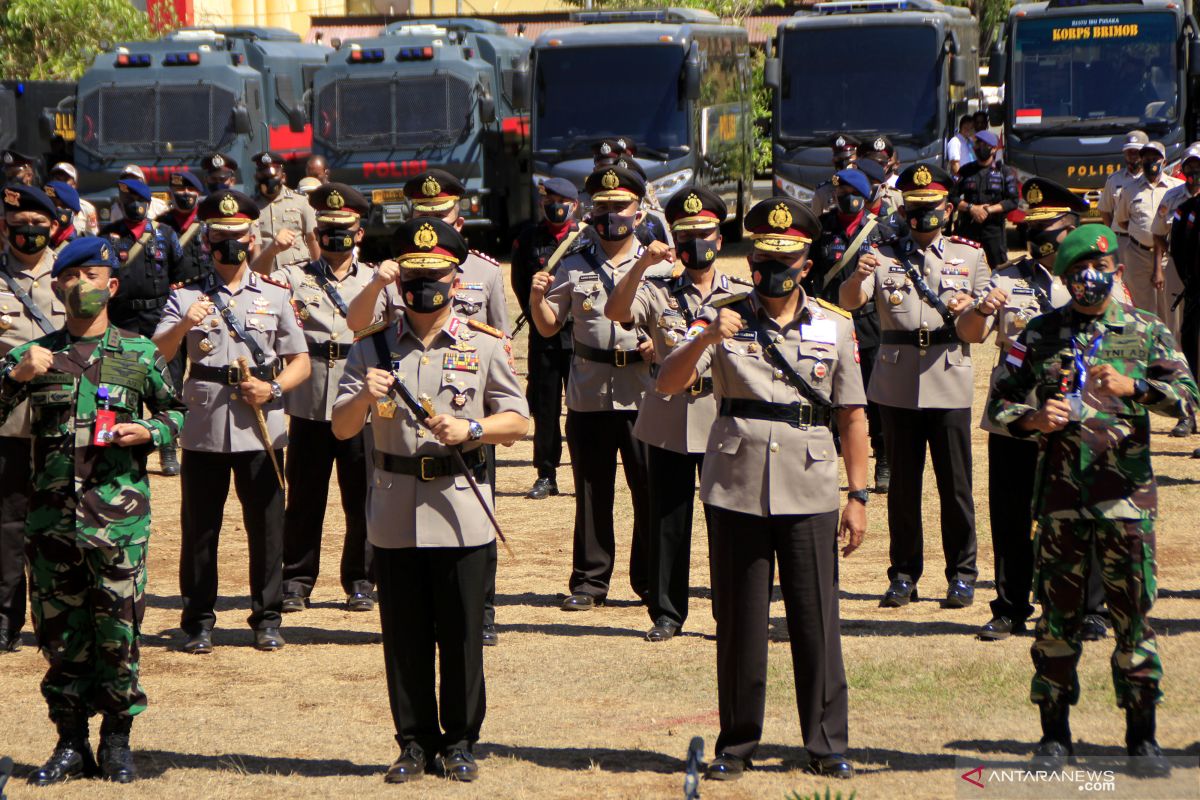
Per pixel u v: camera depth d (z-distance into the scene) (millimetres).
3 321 10766
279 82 36938
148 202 15398
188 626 10695
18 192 10430
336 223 11625
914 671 9656
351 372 7926
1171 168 26406
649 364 11250
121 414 7855
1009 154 32156
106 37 44594
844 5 34844
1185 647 9812
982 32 54969
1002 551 10383
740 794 7504
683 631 11047
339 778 7992
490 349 7926
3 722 9141
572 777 7906
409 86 35125
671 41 32844
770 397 7727
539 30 51844
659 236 13031
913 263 11273
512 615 11578
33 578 7938
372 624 11492
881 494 15305
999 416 7773
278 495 10734
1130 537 7582
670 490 10719
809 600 7742
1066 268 7703
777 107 33531
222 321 10586
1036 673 7895
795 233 7617
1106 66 31672
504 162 37188
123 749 8055
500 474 17250
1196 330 14078
